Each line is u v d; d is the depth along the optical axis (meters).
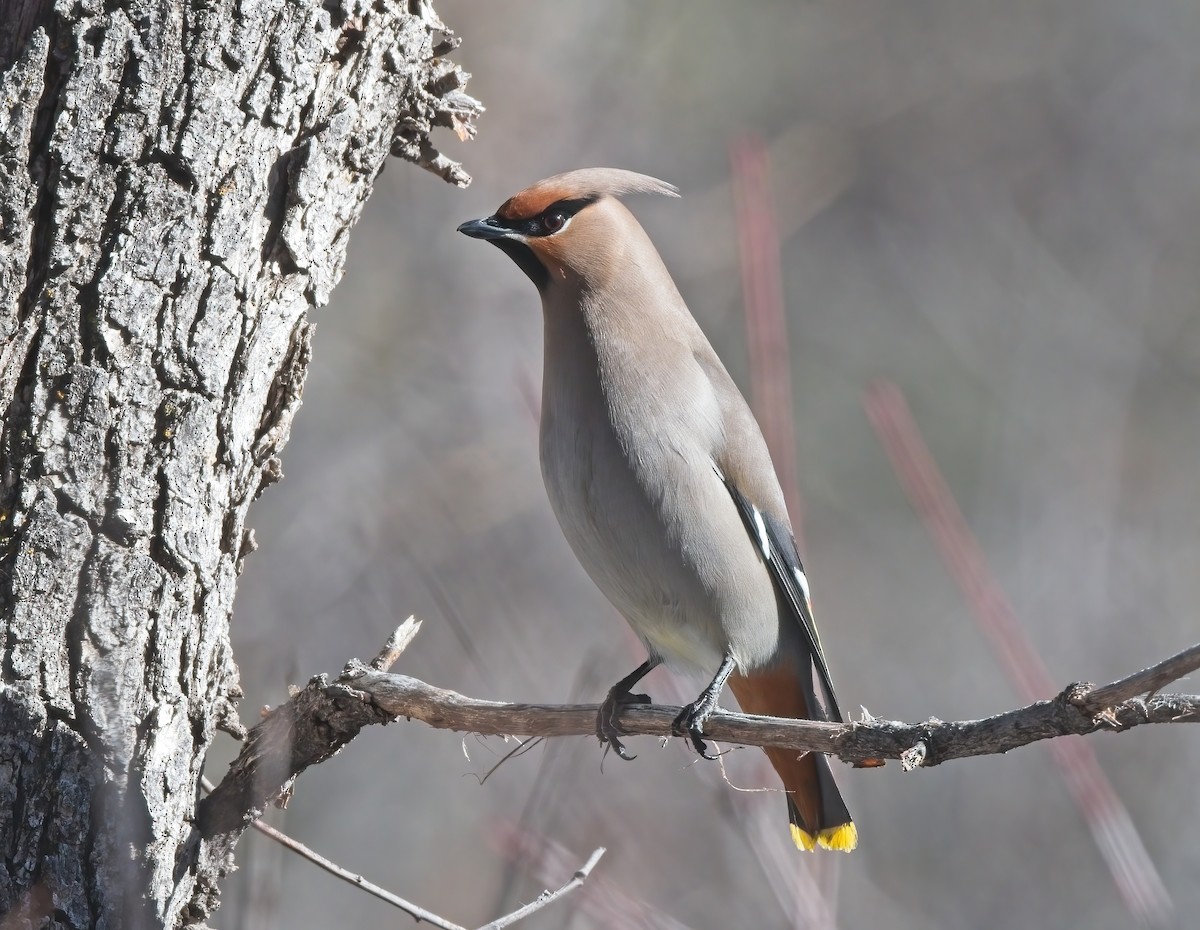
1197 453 17.12
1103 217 19.16
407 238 16.61
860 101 19.27
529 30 17.69
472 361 16.27
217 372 5.89
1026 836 13.53
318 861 6.19
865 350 18.30
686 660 8.12
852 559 16.77
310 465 15.30
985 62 19.52
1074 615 15.32
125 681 5.76
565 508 7.80
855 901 13.31
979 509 16.48
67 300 5.69
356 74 6.21
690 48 18.64
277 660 12.35
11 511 5.68
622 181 7.93
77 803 5.67
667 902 12.30
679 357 7.76
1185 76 19.42
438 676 13.70
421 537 14.86
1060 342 17.95
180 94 5.78
